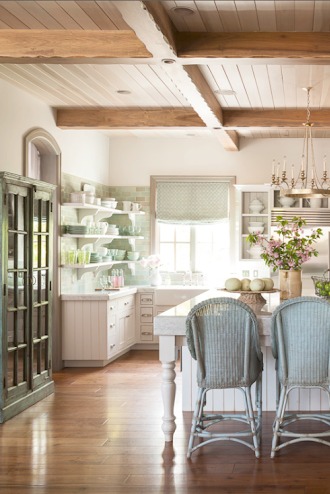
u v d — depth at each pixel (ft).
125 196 31.45
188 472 13.53
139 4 11.55
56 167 24.75
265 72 18.74
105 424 17.33
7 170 20.35
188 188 31.19
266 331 15.25
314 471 13.56
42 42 15.60
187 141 31.14
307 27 14.79
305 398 17.99
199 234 31.81
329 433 14.65
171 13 13.92
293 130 28.09
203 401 15.79
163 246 31.96
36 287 20.13
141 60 15.67
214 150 30.99
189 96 19.07
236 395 18.21
